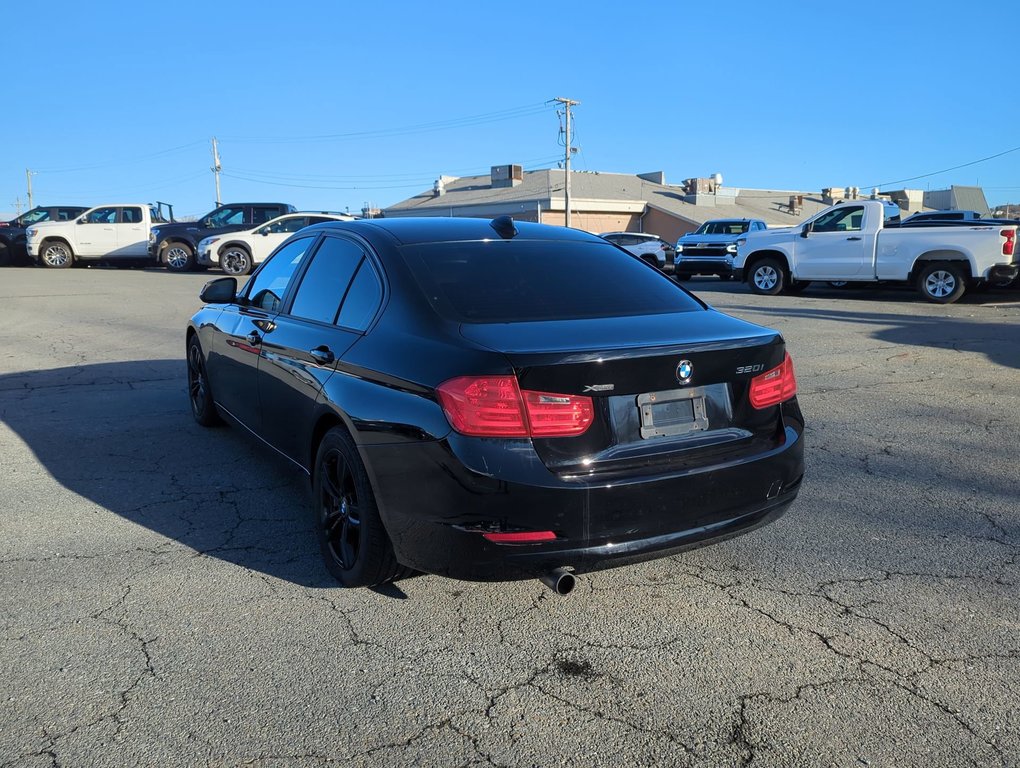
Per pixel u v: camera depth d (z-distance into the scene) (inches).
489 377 112.8
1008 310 518.6
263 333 178.2
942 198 1985.7
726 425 127.8
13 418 256.5
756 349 129.5
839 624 128.5
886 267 579.8
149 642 122.0
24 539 160.2
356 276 153.6
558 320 130.3
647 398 120.3
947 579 143.7
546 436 113.4
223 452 220.1
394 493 122.6
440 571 119.7
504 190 1929.1
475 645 122.5
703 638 124.6
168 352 382.3
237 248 840.3
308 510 177.3
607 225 1774.1
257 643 122.1
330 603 135.0
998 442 227.5
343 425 137.5
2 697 107.9
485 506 112.7
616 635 125.6
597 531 115.3
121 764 95.3
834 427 243.6
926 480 196.1
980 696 109.1
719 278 986.1
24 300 583.8
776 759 97.0
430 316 130.1
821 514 174.6
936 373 320.5
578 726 103.3
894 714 105.3
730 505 125.8
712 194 1883.6
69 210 1007.6
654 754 98.0
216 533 164.1
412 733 101.7
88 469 204.8
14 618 128.6
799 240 621.6
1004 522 169.5
